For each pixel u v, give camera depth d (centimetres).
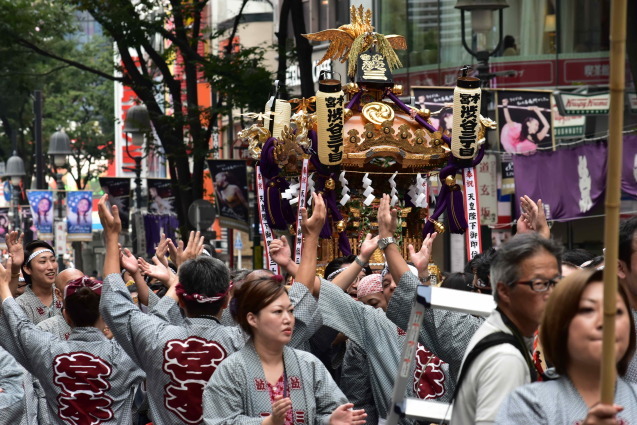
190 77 4384
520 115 3170
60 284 1641
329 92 1441
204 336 1122
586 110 3148
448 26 4325
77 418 1259
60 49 9331
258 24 7106
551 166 3123
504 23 4150
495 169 3225
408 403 845
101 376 1262
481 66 2770
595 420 616
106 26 4259
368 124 1521
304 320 1083
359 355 1255
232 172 4459
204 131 4388
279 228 1633
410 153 1541
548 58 4075
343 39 1616
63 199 7675
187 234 4266
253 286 986
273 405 912
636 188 2912
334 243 1558
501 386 759
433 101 2991
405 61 4512
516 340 782
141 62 4538
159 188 5991
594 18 4047
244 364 989
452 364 1010
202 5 4328
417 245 1612
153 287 1864
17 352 1284
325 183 1509
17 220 7969
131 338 1151
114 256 1188
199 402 1110
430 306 824
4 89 7112
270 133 1670
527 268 790
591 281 710
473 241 1521
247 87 3900
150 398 1144
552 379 747
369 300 1317
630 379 884
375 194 1589
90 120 9744
